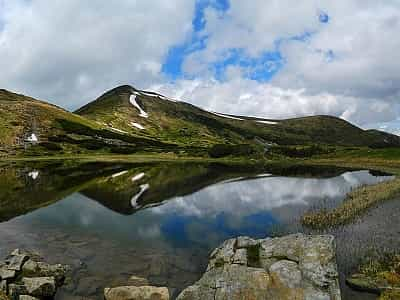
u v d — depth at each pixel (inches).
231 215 1609.3
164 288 762.8
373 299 725.9
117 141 7337.6
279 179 2982.3
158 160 5206.7
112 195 2171.5
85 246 1135.6
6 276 797.9
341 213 1398.9
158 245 1149.1
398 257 884.6
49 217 1569.9
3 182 2733.8
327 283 705.0
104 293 755.4
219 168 4040.4
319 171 3649.1
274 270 747.4
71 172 3459.6
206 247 1128.2
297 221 1408.7
